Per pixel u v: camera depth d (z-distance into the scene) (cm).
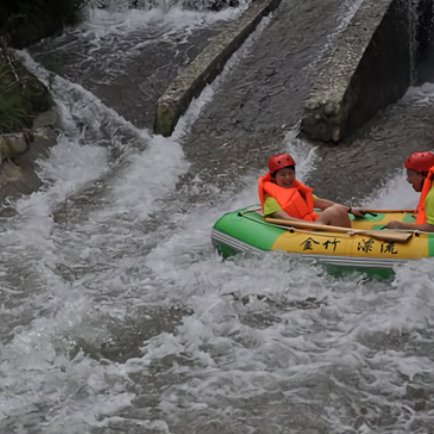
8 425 787
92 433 772
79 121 1645
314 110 1519
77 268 1130
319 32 1911
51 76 1762
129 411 803
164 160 1509
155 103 1747
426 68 1925
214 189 1394
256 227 1083
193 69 1745
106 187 1416
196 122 1655
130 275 1095
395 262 991
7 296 1042
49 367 884
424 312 935
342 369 848
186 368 870
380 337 903
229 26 1944
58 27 2009
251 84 1761
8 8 1873
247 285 1021
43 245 1189
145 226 1270
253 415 787
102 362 891
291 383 830
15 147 1416
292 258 1041
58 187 1402
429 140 1545
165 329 952
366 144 1538
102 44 1978
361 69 1609
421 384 824
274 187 1090
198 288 1031
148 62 1900
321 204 1134
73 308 1001
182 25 2097
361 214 1116
